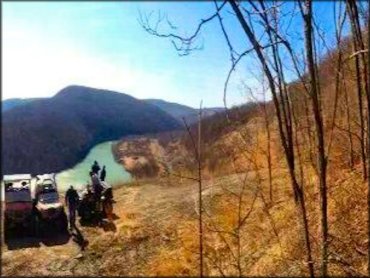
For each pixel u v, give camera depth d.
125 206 19.59
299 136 16.19
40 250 16.08
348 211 12.09
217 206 16.73
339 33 7.89
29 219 17.44
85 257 15.45
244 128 16.62
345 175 13.43
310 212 12.64
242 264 13.02
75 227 17.56
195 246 14.51
